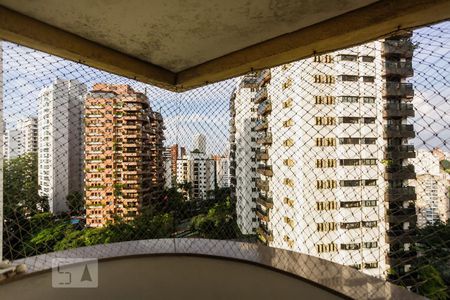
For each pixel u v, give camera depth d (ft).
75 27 4.29
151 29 4.37
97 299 5.03
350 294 3.73
